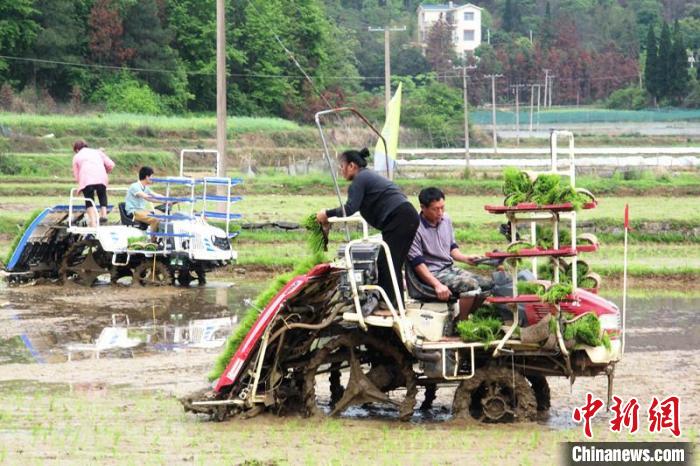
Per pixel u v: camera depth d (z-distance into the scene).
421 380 19.05
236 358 18.53
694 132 182.12
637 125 194.25
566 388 21.91
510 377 18.59
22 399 20.55
